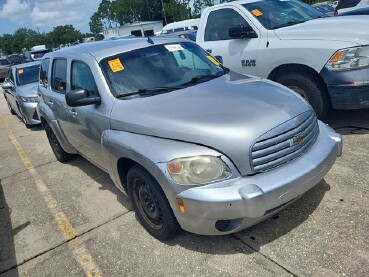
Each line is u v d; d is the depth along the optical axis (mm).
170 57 4055
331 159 3088
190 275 2846
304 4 6383
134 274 2979
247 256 2922
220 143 2711
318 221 3168
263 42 5336
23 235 3889
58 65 4973
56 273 3182
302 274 2643
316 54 4699
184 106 3168
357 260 2676
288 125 2848
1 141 8359
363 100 4500
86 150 4457
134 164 3309
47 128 5836
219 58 5969
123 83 3670
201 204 2672
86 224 3859
